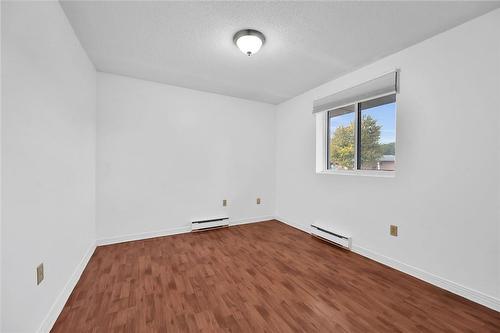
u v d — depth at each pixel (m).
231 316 1.47
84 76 2.16
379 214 2.30
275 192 4.12
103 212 2.71
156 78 2.88
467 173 1.68
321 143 3.21
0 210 0.93
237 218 3.72
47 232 1.34
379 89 2.26
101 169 2.69
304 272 2.08
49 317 1.33
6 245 0.97
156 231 3.04
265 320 1.43
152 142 2.99
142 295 1.69
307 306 1.58
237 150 3.70
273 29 1.82
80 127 2.02
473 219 1.65
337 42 2.00
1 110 0.94
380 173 2.42
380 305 1.59
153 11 1.61
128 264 2.22
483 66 1.60
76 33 1.87
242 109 3.74
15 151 1.04
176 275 2.01
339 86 2.80
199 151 3.35
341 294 1.72
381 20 1.69
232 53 2.22
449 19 1.66
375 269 2.14
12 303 1.00
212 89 3.28
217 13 1.63
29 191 1.15
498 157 1.54
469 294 1.65
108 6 1.55
